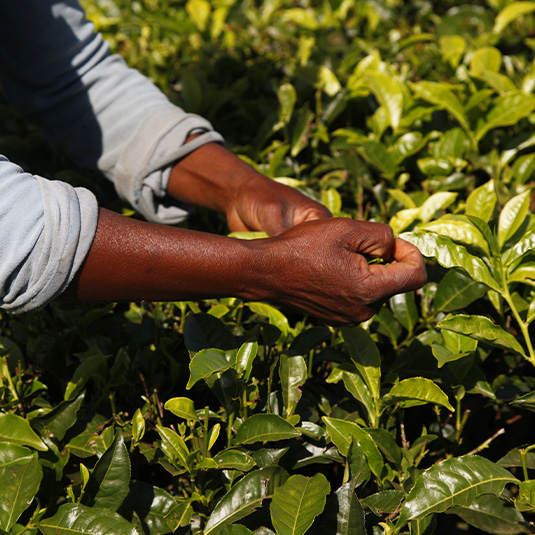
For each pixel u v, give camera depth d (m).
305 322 1.47
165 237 1.03
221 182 1.49
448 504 1.02
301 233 1.09
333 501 1.04
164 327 1.48
